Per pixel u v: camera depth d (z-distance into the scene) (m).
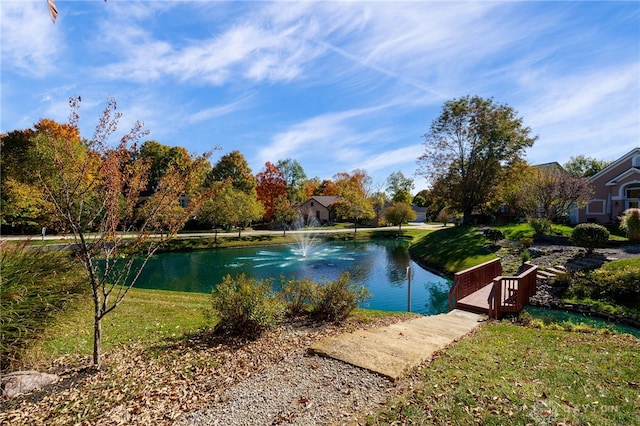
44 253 4.66
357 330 6.11
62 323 4.47
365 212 38.00
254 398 3.33
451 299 8.88
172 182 4.78
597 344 5.23
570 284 9.59
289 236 31.73
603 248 13.86
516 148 25.30
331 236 32.91
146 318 7.25
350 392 3.37
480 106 25.72
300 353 4.61
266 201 44.41
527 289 8.96
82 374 4.08
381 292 13.62
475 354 4.57
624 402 3.05
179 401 3.37
